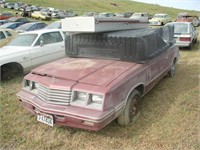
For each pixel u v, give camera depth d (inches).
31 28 598.9
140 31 196.7
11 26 717.9
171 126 153.1
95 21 166.7
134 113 160.2
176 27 424.5
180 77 253.0
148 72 174.4
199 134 143.5
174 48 248.7
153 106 183.0
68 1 2714.1
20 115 175.0
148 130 149.3
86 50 188.9
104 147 135.8
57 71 155.9
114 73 148.6
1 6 1893.5
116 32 187.8
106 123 128.5
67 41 198.1
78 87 133.6
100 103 128.2
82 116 126.0
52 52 291.7
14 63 256.2
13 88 233.8
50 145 138.8
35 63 273.0
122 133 147.4
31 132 152.6
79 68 160.1
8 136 147.9
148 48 174.4
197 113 169.3
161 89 218.5
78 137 145.6
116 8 2869.1
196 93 205.3
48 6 2326.5
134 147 134.2
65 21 178.1
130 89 148.6
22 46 275.6
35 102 144.7
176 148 131.6
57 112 133.0
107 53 178.5
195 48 436.5
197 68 289.3
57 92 136.9
